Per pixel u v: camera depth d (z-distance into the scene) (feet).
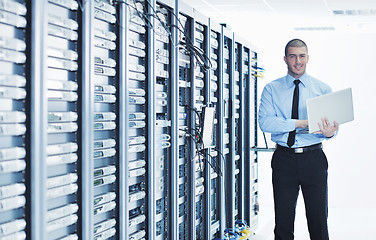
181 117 11.94
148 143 10.04
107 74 8.54
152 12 10.03
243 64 17.81
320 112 12.89
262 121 14.24
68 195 7.57
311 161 13.55
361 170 26.96
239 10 23.26
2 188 6.14
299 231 20.62
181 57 12.06
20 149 6.43
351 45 26.84
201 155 13.05
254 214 19.92
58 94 7.22
